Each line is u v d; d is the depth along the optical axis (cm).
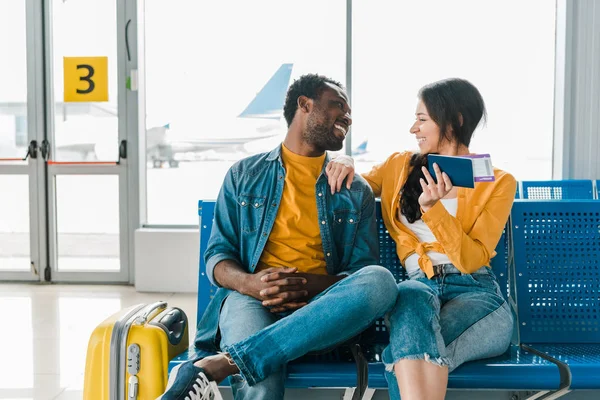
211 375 154
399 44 494
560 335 196
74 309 416
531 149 507
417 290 159
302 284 173
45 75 506
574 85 479
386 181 201
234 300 178
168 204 514
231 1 497
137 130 499
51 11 502
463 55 497
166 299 450
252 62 502
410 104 497
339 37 493
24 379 278
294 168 193
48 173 508
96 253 513
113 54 501
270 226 188
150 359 164
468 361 166
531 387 160
